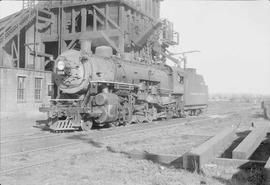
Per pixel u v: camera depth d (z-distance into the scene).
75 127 14.66
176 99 24.22
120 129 15.14
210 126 17.34
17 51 27.88
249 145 8.23
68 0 29.36
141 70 19.38
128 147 10.09
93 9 28.62
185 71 25.80
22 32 28.78
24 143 11.03
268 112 23.58
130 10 29.64
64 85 15.36
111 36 27.78
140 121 19.03
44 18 29.64
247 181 6.26
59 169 7.26
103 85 15.62
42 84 26.41
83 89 15.11
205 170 6.85
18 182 6.30
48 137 12.53
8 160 8.29
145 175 6.75
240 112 32.69
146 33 31.19
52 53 32.38
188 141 11.76
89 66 15.29
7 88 23.06
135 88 18.61
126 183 6.21
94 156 8.62
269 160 6.38
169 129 15.52
